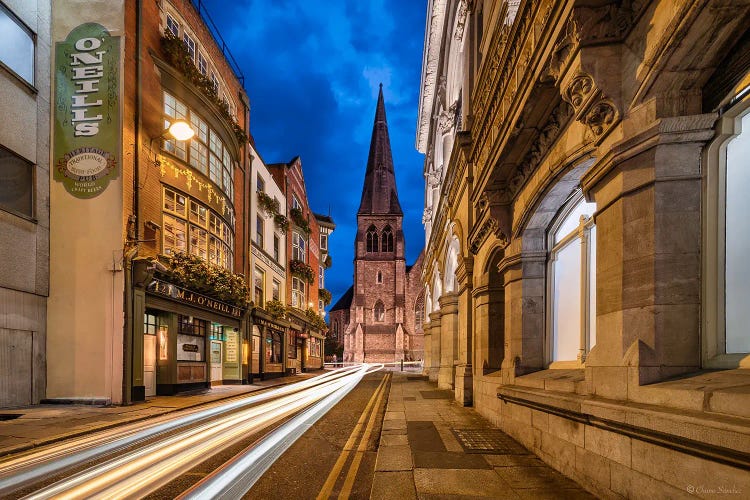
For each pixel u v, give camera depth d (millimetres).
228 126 18375
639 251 4016
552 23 5027
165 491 4711
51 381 11672
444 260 19094
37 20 12242
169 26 15555
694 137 3775
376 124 75125
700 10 3254
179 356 15289
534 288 7812
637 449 3662
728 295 3572
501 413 8172
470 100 13406
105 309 11820
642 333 3918
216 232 17344
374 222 69188
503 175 8289
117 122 12422
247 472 5473
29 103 11805
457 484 4816
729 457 2646
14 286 10984
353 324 65875
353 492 4699
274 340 26641
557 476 5098
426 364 29812
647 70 3885
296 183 32781
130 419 9195
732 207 3600
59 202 12242
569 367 6527
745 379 3010
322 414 10586
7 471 5465
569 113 5809
